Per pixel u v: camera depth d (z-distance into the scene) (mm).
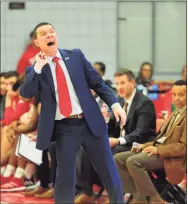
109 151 7523
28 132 11359
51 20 17016
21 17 16969
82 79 7453
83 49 17109
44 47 7312
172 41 17250
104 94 7555
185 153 8938
